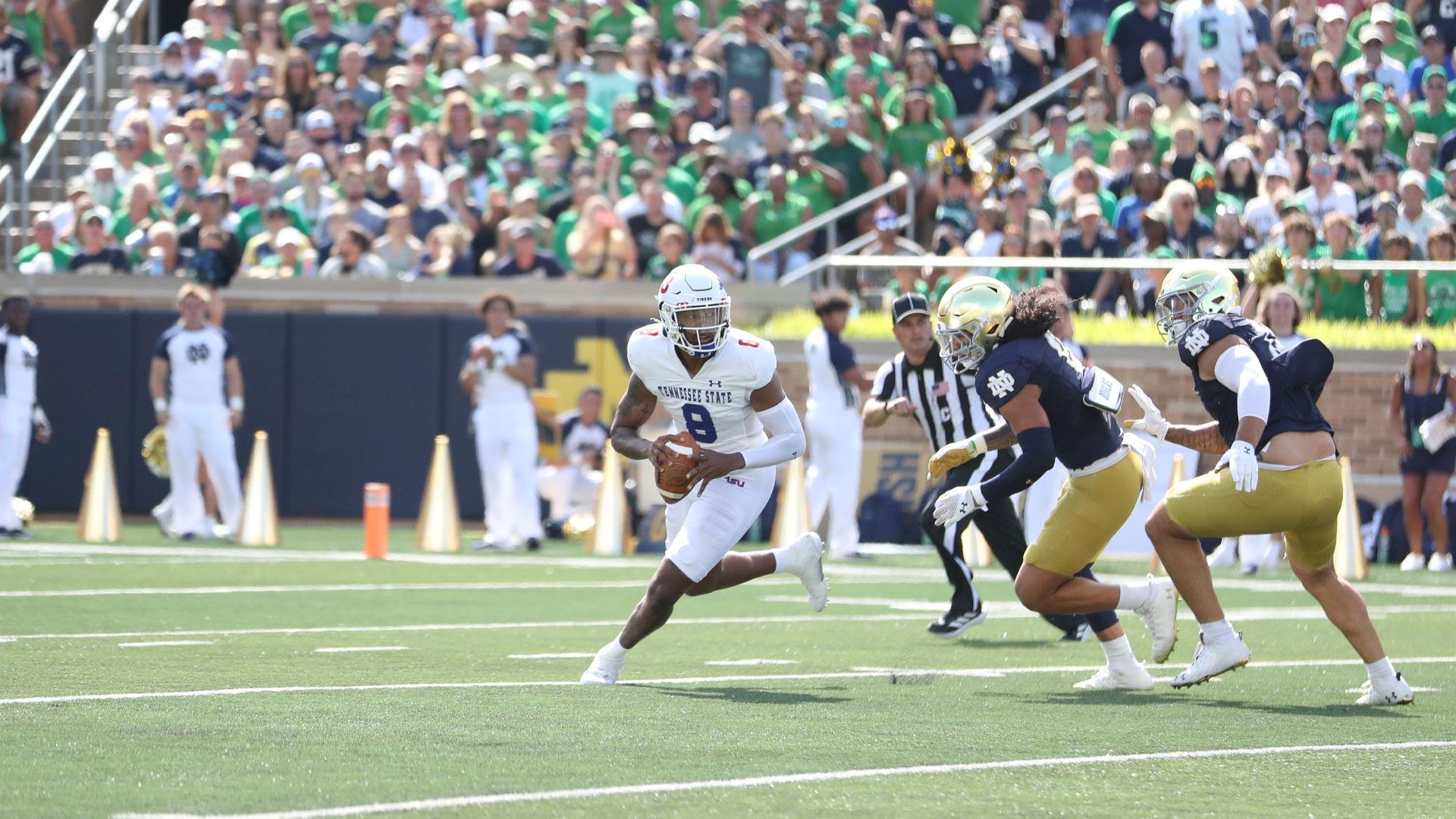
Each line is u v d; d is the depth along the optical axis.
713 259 63.53
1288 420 25.69
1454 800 18.92
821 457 52.81
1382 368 56.31
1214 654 26.62
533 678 27.86
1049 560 27.27
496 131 70.94
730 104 70.25
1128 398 56.72
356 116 72.00
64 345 66.00
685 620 37.28
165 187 72.00
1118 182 63.91
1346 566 49.62
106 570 45.81
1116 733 23.02
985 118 71.12
